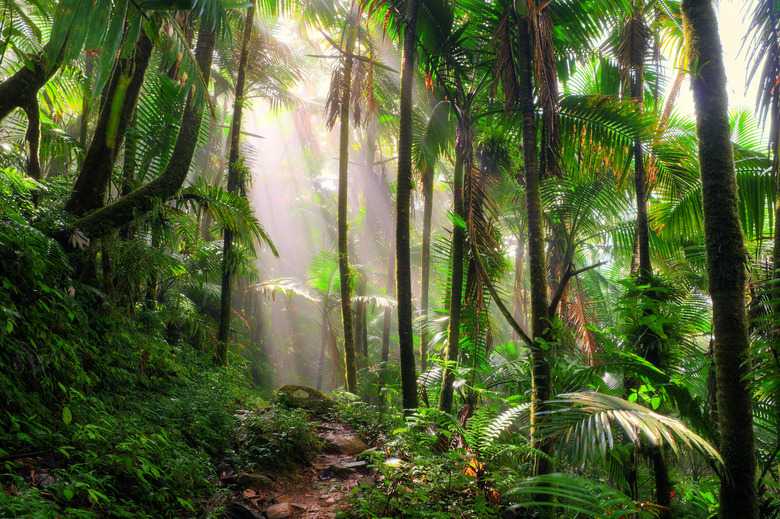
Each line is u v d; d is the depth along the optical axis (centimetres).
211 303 1302
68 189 538
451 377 503
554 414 326
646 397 378
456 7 568
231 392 648
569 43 581
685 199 598
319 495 395
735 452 269
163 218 575
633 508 249
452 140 614
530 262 419
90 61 802
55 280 409
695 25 312
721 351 280
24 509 196
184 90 405
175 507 314
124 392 451
